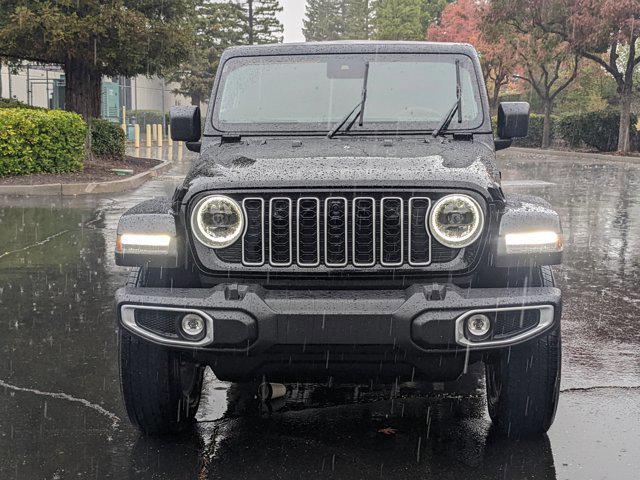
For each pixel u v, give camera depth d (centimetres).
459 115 517
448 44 553
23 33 1917
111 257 962
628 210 1464
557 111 5553
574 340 622
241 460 406
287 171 400
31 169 1816
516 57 4509
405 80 534
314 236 391
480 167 418
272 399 496
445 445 423
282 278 393
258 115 526
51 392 507
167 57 2158
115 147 2416
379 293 384
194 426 453
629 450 417
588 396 498
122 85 5447
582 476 386
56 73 3938
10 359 574
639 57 3388
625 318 690
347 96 530
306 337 374
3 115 1731
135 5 2109
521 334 379
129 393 416
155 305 383
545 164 2919
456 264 390
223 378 421
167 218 406
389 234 390
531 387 407
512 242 390
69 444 427
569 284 826
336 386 518
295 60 548
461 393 505
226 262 395
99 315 698
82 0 1961
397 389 512
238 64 552
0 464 401
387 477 384
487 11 3909
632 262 952
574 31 3419
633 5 3238
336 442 428
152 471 393
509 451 415
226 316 374
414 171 397
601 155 3391
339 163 414
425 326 370
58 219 1284
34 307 724
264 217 389
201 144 521
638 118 4516
